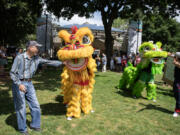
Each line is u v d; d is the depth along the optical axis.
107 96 6.68
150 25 28.42
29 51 3.41
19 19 19.36
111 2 15.30
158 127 4.19
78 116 4.46
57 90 7.33
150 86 6.38
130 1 14.80
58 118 4.45
